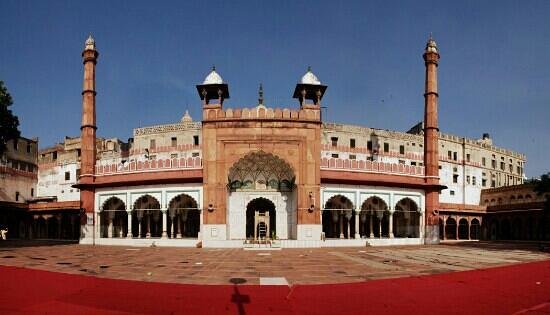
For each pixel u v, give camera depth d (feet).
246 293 22.80
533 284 26.16
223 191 61.31
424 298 21.59
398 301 20.84
